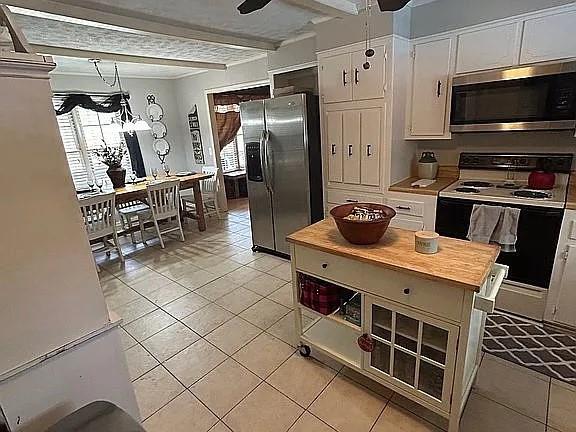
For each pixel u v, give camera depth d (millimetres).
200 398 1907
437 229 2795
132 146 5598
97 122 5223
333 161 3359
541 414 1693
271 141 3549
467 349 1428
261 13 2834
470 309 1335
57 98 4738
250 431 1693
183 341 2428
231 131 7188
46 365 1163
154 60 4145
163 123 6062
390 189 3020
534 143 2762
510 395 1812
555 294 2316
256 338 2414
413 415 1724
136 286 3330
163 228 5168
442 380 1532
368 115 3002
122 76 5402
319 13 2904
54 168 1080
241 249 4207
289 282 3262
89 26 2713
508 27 2426
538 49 2342
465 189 2729
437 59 2797
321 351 2037
